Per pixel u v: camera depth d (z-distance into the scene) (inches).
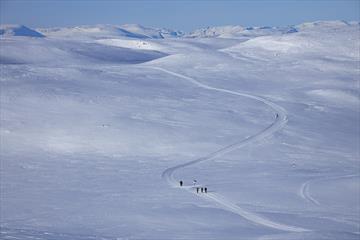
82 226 6136.8
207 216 6761.8
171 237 5718.5
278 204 7593.5
